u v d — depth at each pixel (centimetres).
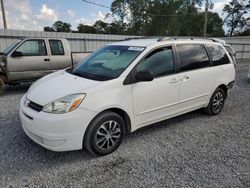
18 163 319
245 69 1499
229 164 333
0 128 430
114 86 342
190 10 4988
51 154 344
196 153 362
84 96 316
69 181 285
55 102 309
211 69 493
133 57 379
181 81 428
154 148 374
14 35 1279
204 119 514
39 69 758
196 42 478
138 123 382
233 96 739
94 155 342
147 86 377
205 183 288
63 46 813
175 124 479
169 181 290
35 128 311
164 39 424
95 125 326
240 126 480
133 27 5350
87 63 427
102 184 282
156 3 4966
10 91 755
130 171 309
